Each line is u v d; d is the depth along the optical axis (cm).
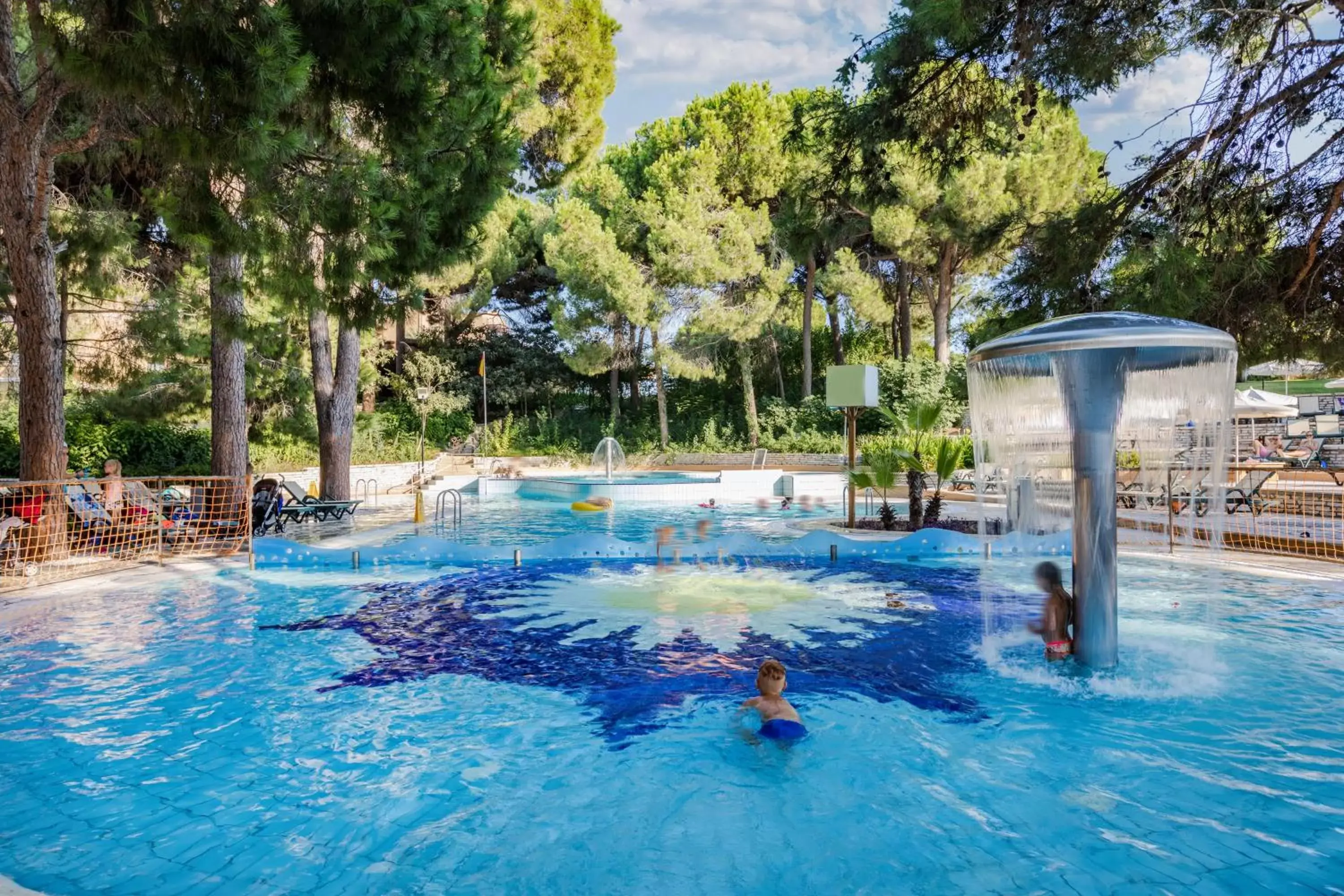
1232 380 460
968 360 532
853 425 1234
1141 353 464
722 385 3350
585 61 2156
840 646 587
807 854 294
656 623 665
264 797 349
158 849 302
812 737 413
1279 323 976
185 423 1912
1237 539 1009
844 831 311
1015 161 2189
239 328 891
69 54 607
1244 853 291
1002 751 391
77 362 1425
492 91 923
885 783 356
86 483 969
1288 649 553
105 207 1170
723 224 2697
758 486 2038
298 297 791
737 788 354
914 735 413
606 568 927
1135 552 956
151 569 927
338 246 782
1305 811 324
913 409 1203
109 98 671
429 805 339
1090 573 506
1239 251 964
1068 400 490
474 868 286
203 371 1543
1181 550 962
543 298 3509
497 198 965
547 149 2319
